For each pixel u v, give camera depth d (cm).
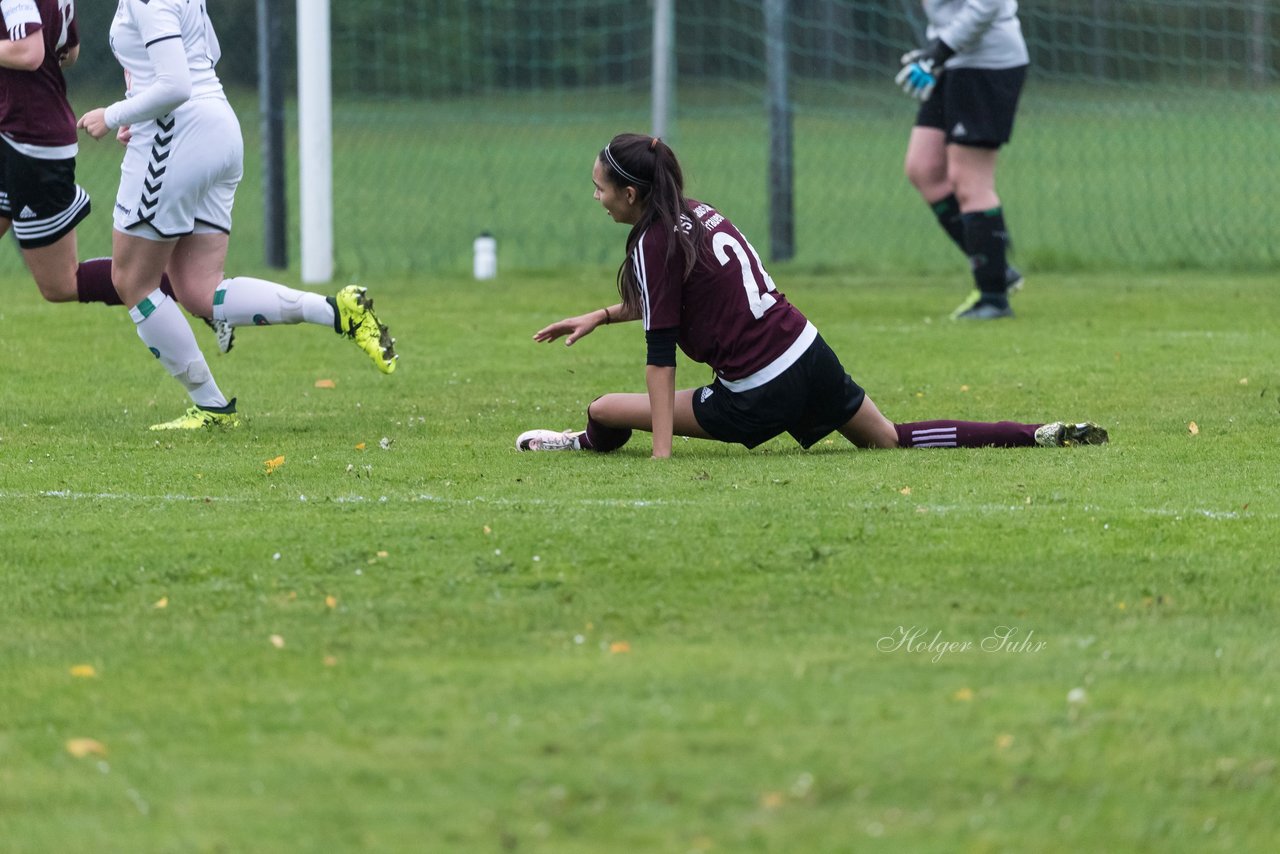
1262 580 1599
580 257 5756
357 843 1052
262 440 2406
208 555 1700
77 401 2788
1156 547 1711
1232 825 1077
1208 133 9294
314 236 4712
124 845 1055
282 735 1225
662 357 2188
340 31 10806
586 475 2098
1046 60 9969
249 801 1116
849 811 1090
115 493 2016
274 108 5062
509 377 3077
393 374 3106
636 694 1293
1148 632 1451
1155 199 7138
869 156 9031
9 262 5475
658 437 2209
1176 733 1216
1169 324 3775
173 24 2327
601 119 10219
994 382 2964
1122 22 9075
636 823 1073
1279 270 4991
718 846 1043
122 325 3722
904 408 2702
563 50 11812
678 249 2173
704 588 1573
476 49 10975
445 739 1210
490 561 1658
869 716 1246
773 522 1797
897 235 6322
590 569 1633
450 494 1992
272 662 1384
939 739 1202
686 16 11831
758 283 2209
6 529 1820
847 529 1766
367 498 1972
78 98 8900
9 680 1351
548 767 1158
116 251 2433
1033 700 1280
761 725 1228
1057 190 7544
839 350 3397
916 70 3931
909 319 3941
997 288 3953
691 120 10906
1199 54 9550
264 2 5009
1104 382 2938
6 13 2391
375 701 1288
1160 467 2138
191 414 2522
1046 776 1142
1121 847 1047
